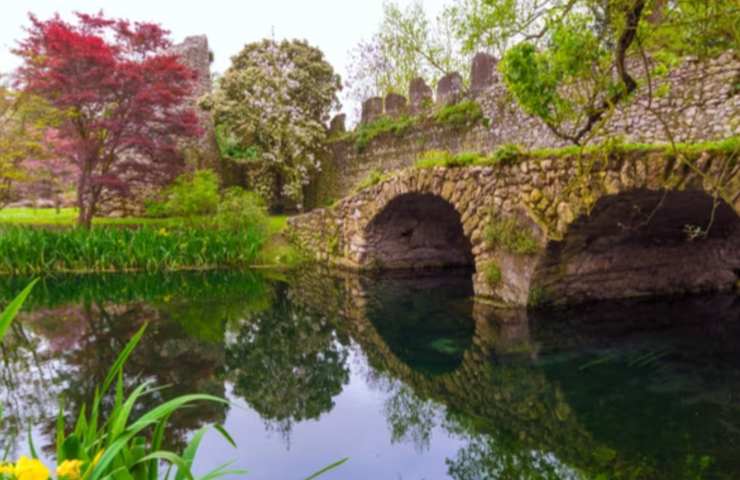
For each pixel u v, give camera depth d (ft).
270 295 32.71
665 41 11.99
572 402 14.78
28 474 4.09
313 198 63.57
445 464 11.65
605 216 22.39
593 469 10.93
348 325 25.08
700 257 28.99
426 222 42.29
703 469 10.68
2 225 46.62
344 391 16.49
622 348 19.58
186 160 55.77
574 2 9.91
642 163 18.67
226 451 12.40
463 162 28.96
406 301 30.42
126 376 17.37
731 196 16.03
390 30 57.41
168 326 24.56
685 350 19.08
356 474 11.30
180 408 14.82
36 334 22.82
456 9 21.77
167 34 45.16
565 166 22.25
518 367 18.01
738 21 10.34
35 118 44.06
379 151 52.03
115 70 42.39
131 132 44.57
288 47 64.80
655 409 13.99
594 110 11.43
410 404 15.42
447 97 44.29
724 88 21.75
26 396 15.25
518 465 11.37
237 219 47.50
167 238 42.09
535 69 11.44
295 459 12.04
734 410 13.71
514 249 25.34
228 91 62.39
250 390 16.46
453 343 21.50
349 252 42.96
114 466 5.25
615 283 27.53
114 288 34.71
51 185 49.98
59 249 39.34
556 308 25.89
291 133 59.06
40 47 41.32
